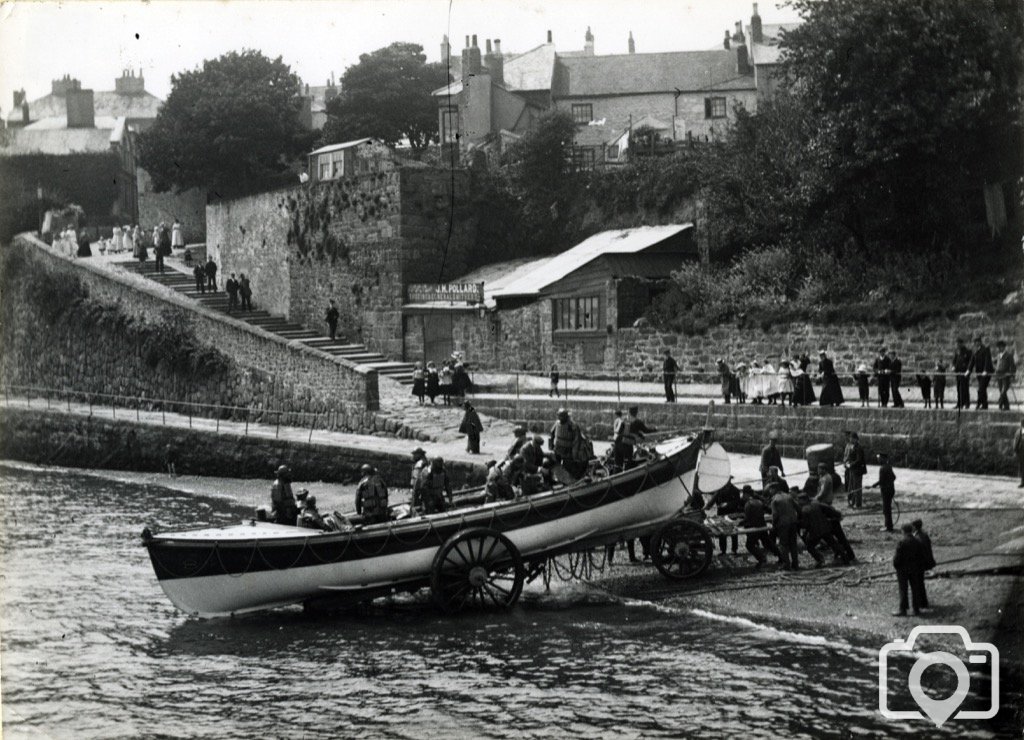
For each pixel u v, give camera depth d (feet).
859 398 106.93
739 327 123.95
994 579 74.18
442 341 157.89
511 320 148.87
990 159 114.01
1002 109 112.57
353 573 76.95
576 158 167.53
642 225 155.74
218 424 148.66
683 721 60.13
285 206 180.14
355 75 192.13
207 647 74.38
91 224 215.10
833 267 122.72
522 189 168.55
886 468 82.69
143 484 140.05
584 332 140.26
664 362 118.11
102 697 66.03
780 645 69.72
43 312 188.65
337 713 62.90
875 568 78.28
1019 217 113.09
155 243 200.95
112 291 180.96
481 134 186.70
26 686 67.41
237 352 161.17
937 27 113.19
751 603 76.28
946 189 117.70
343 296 171.22
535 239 167.94
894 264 119.24
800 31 122.52
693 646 70.28
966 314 107.86
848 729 58.70
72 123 215.92
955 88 113.29
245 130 193.47
